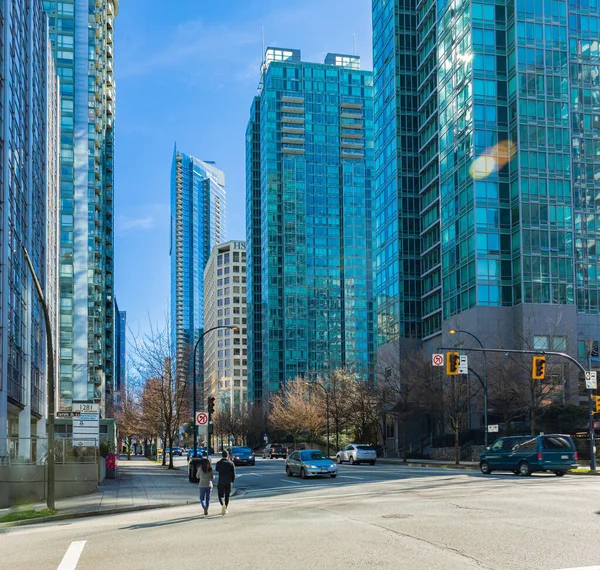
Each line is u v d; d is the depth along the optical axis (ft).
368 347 602.85
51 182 240.94
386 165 324.80
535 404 170.50
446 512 55.11
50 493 74.54
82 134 320.50
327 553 37.14
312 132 627.87
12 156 143.02
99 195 353.92
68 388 295.69
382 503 65.57
